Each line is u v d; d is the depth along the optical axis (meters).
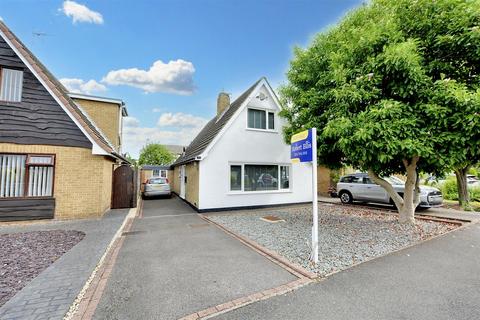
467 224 7.50
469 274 3.93
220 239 6.23
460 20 5.04
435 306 2.98
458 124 4.86
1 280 3.77
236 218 9.08
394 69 5.23
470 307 2.95
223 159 11.00
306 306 3.02
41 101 8.27
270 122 12.42
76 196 8.55
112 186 11.91
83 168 8.67
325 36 8.04
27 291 3.42
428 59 5.74
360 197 12.49
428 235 6.32
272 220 8.60
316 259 4.43
